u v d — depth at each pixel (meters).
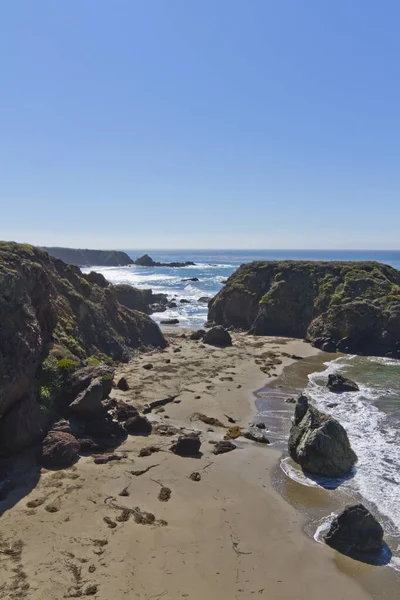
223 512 16.47
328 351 45.44
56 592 12.13
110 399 25.55
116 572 13.05
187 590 12.59
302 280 58.69
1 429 19.38
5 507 15.82
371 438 23.22
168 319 63.59
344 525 14.98
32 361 21.25
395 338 44.78
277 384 33.16
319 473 19.53
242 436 23.50
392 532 15.66
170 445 21.75
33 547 13.86
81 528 14.92
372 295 52.25
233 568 13.61
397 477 19.34
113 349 37.22
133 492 17.36
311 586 13.09
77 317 35.56
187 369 35.97
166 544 14.47
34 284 26.36
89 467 19.08
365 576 13.59
